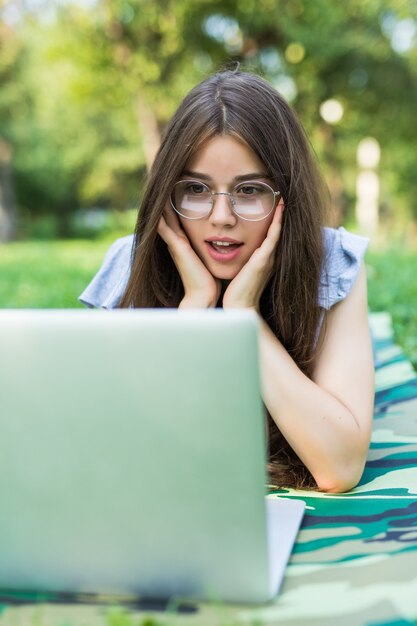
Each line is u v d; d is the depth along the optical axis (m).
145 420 1.04
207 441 1.04
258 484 1.04
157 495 1.07
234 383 1.01
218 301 2.03
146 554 1.10
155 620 1.04
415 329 3.51
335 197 15.11
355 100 13.93
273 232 1.78
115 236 23.05
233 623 1.04
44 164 25.23
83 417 1.06
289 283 1.82
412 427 2.01
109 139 24.64
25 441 1.08
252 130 1.72
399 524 1.39
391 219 20.39
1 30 16.84
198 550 1.09
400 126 14.88
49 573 1.15
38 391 1.06
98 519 1.10
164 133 1.86
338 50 12.26
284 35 11.78
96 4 11.08
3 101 20.75
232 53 11.76
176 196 1.83
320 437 1.54
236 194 1.76
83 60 11.52
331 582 1.17
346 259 1.91
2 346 1.05
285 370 1.60
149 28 11.12
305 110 13.88
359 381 1.72
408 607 1.08
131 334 1.02
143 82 11.45
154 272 1.98
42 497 1.11
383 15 12.42
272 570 1.18
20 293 6.27
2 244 17.94
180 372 1.01
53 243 18.67
